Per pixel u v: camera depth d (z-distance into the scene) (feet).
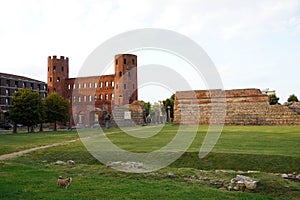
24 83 323.78
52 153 79.30
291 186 46.73
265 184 46.98
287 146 76.74
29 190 39.96
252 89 179.93
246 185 46.16
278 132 117.19
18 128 243.81
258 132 118.62
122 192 40.09
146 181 48.73
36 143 103.45
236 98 181.98
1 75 297.53
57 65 332.80
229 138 98.32
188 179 51.29
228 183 48.37
